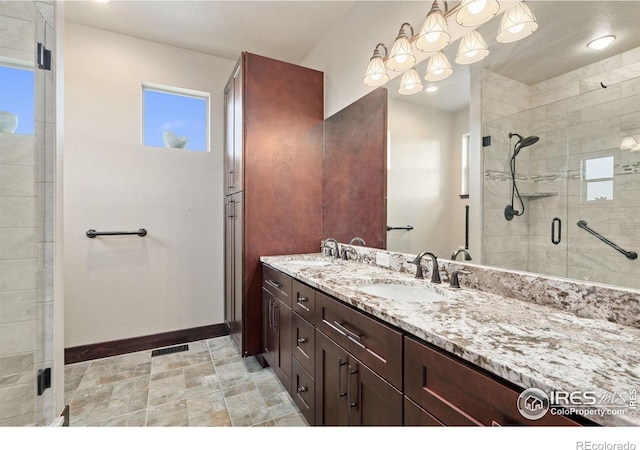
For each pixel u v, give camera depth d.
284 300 1.90
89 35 2.43
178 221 2.78
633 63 0.89
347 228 2.32
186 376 2.16
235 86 2.52
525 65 1.15
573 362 0.64
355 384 1.16
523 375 0.60
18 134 1.32
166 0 2.16
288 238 2.49
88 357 2.42
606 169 0.94
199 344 2.75
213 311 2.93
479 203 1.33
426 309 1.01
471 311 0.99
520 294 1.14
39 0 1.35
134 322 2.61
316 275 1.62
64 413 1.42
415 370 0.87
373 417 1.05
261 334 2.37
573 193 1.02
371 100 2.05
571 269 1.02
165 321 2.73
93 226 2.46
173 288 2.76
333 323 1.32
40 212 1.34
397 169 1.82
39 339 1.33
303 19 2.40
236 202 2.47
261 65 2.38
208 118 2.93
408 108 1.73
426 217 1.59
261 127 2.38
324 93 2.63
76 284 2.40
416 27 1.67
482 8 1.22
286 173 2.48
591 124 0.98
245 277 2.32
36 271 1.33
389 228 1.88
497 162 1.26
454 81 1.44
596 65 0.97
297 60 3.03
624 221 0.90
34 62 1.34
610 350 0.70
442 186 1.51
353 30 2.22
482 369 0.69
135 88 2.60
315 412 1.48
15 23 1.32
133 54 2.59
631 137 0.89
